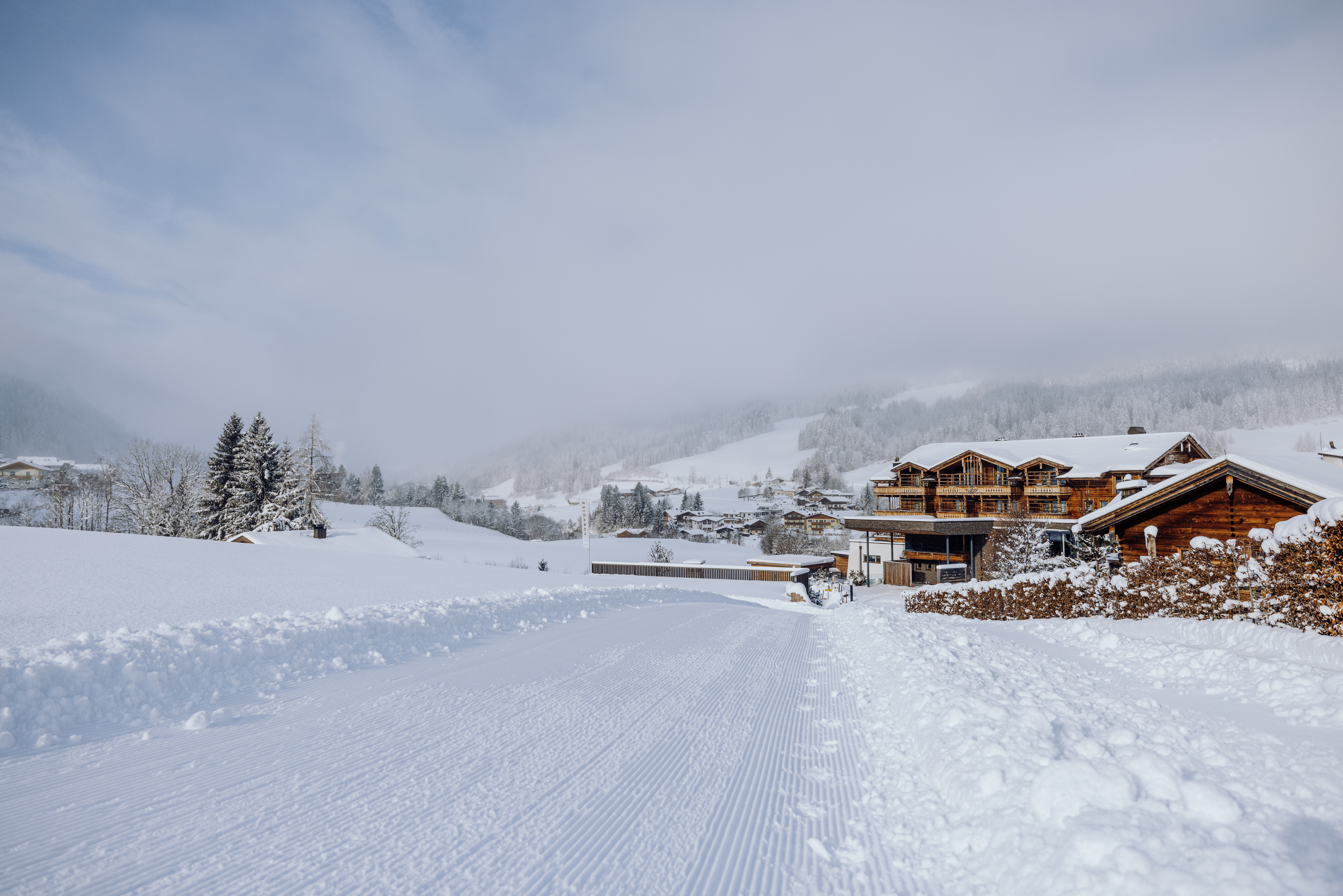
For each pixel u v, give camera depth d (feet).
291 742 13.94
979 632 38.04
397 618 28.27
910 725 16.94
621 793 12.34
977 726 14.66
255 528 177.78
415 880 8.70
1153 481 67.10
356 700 17.46
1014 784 11.29
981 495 156.56
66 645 17.37
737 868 9.59
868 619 43.78
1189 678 22.43
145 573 61.36
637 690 20.90
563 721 16.78
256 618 24.93
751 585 127.65
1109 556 53.06
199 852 9.16
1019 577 53.62
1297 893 7.30
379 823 10.40
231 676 18.16
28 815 9.96
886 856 10.12
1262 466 41.01
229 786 11.48
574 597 45.88
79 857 8.84
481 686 19.90
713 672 25.04
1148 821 9.35
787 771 14.08
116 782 11.40
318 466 186.60
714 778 13.47
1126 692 20.54
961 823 10.79
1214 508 45.55
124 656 16.80
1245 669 21.34
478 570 101.71
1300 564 26.48
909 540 160.04
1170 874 7.83
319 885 8.45
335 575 73.67
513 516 407.85
